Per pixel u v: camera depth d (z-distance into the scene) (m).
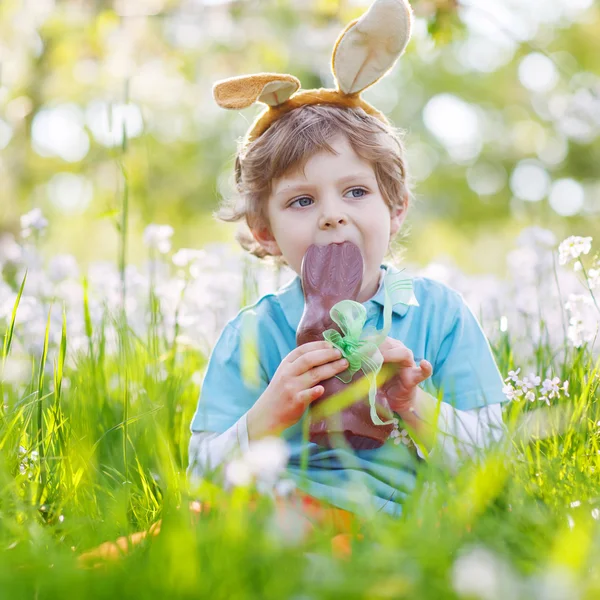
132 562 1.40
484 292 3.96
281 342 2.45
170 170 14.21
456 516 1.56
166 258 4.07
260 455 1.52
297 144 2.31
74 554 1.61
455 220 16.50
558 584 1.13
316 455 2.21
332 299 2.12
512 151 16.05
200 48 7.64
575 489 1.76
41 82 8.29
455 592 1.18
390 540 1.38
